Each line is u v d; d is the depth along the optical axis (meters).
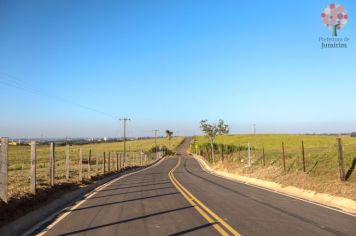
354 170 19.92
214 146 81.94
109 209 15.36
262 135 117.06
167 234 10.31
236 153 53.56
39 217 13.80
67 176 25.84
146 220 12.55
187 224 11.69
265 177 28.27
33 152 16.95
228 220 12.23
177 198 18.62
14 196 14.92
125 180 33.62
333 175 20.55
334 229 10.68
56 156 76.06
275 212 13.81
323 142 78.31
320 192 18.55
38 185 20.75
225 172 42.19
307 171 23.70
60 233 10.74
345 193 16.84
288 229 10.73
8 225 11.27
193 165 68.12
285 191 21.81
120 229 11.10
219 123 69.75
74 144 152.75
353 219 12.28
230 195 19.67
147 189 24.09
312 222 11.77
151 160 88.38
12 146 101.94
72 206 16.59
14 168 42.28
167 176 38.09
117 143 162.62
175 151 139.25
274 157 34.94
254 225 11.36
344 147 29.28
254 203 16.38
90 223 12.20
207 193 20.77
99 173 37.12
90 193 22.41
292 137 98.44
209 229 10.85
